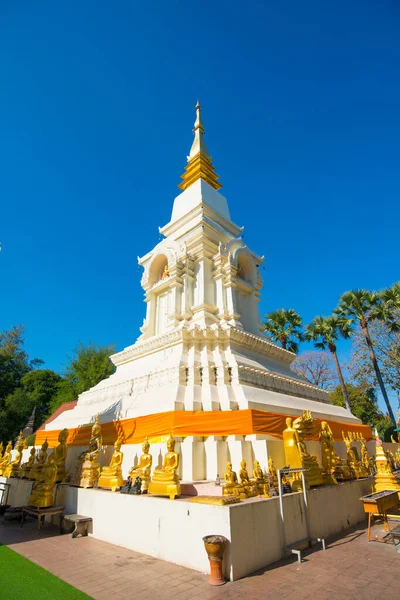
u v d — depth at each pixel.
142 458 9.48
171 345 15.15
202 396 12.29
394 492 10.09
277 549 7.21
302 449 9.60
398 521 10.41
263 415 11.22
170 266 18.69
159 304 19.69
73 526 9.71
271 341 19.83
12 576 6.38
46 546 8.30
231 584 5.96
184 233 20.36
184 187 27.23
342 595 5.57
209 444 10.38
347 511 10.18
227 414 11.00
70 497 10.34
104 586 5.94
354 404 33.66
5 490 13.76
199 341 14.70
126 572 6.57
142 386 14.05
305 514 8.28
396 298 31.05
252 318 19.77
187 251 18.84
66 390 41.91
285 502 7.86
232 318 17.14
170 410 11.04
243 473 8.55
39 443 17.19
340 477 10.95
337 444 14.62
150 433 11.14
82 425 14.61
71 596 5.53
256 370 14.10
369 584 5.97
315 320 34.97
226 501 6.98
